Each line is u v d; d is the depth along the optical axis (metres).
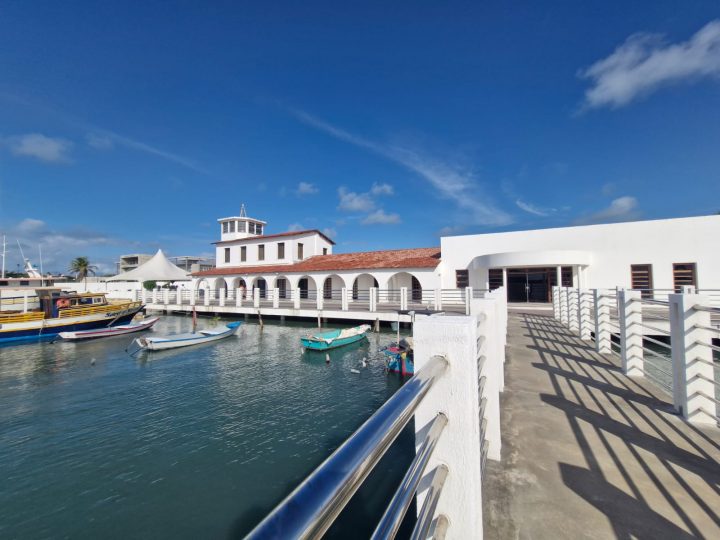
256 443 7.62
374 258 26.91
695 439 3.03
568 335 8.62
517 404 3.88
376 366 13.03
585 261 18.89
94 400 10.18
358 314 19.53
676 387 3.65
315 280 26.22
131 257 68.62
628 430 3.22
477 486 1.35
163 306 28.86
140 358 14.98
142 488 6.26
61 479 6.52
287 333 19.75
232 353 15.57
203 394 10.55
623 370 5.12
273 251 32.16
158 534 5.33
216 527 5.43
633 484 2.40
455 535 1.35
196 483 6.36
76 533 5.37
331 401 9.83
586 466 2.62
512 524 2.02
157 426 8.45
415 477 1.03
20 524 5.54
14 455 7.27
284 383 11.41
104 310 22.06
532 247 21.20
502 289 5.29
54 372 13.09
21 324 18.42
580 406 3.81
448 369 1.35
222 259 35.28
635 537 1.93
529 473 2.53
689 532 1.96
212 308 25.95
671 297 3.75
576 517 2.08
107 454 7.26
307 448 7.41
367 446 0.71
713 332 3.38
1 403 10.02
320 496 0.54
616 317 12.30
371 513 5.56
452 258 23.28
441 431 1.28
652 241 18.61
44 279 22.55
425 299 22.02
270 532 0.42
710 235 17.61
